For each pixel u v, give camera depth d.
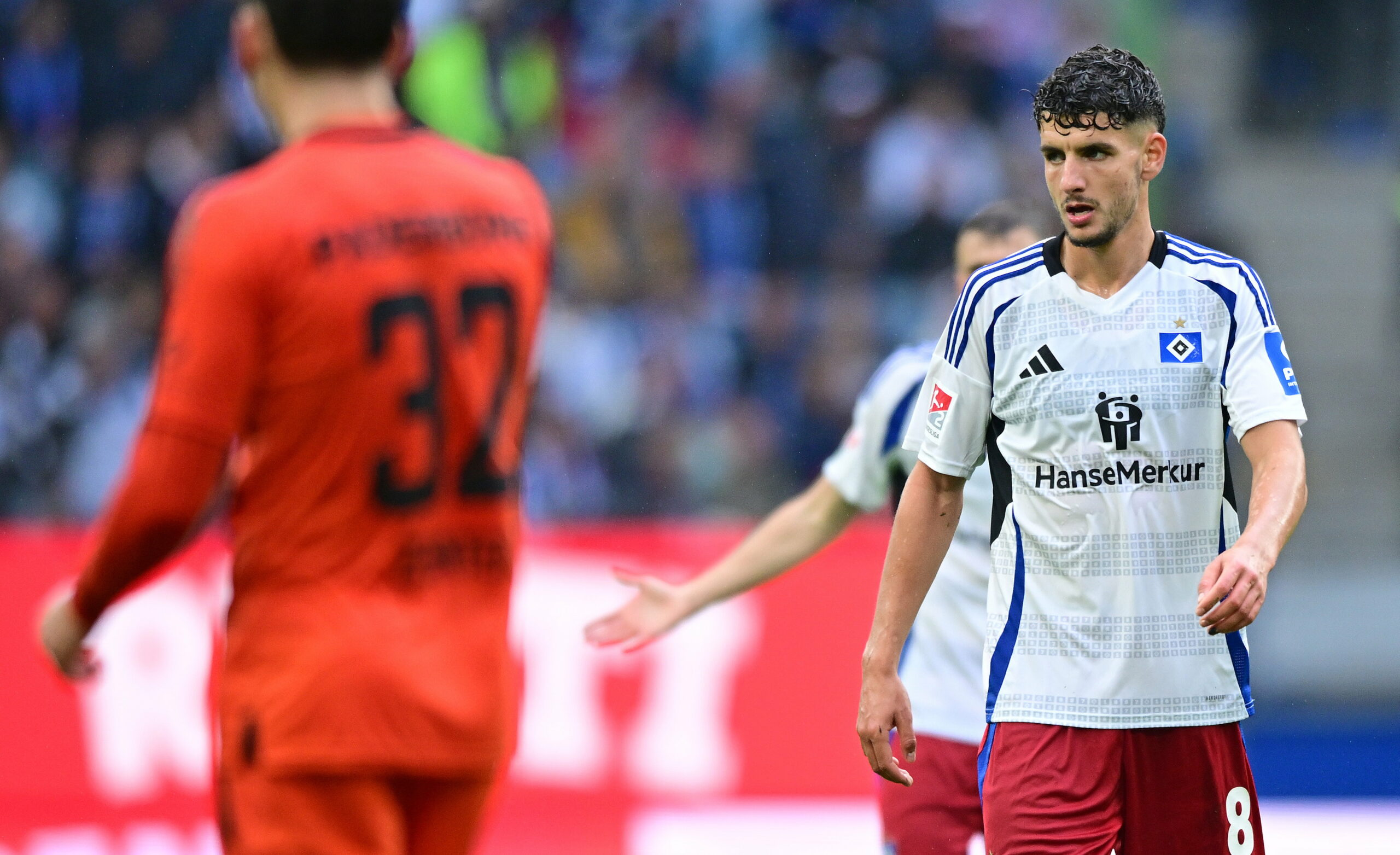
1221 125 44.47
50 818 23.33
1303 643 29.69
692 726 23.67
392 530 8.44
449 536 8.59
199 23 38.47
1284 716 28.25
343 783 8.30
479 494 8.70
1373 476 39.81
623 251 37.50
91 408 34.72
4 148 37.66
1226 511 11.07
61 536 24.09
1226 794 11.20
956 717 13.92
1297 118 44.78
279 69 8.87
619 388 35.34
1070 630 11.12
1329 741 25.88
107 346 35.22
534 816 23.36
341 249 8.38
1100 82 10.59
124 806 23.38
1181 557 11.01
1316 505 38.78
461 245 8.70
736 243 38.41
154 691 23.61
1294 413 10.66
